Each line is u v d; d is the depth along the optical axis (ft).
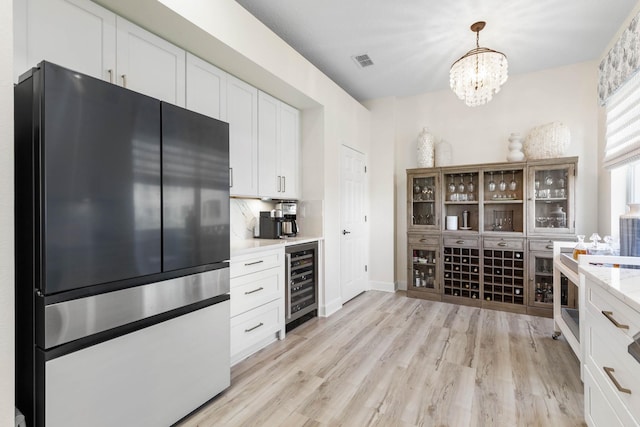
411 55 10.64
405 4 7.95
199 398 5.70
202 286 5.76
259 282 8.23
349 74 12.17
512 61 11.20
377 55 10.64
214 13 6.56
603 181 10.48
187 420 5.54
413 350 8.29
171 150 5.22
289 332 9.61
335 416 5.65
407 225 13.46
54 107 3.81
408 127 14.66
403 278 14.96
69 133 3.94
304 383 6.73
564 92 11.60
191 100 7.20
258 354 8.11
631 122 7.95
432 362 7.63
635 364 3.51
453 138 13.66
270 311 8.62
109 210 4.35
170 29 6.28
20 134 4.04
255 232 10.78
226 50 7.09
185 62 7.07
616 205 9.66
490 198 12.40
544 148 11.16
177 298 5.31
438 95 13.98
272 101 9.96
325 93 11.06
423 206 13.55
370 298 13.37
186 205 5.47
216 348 6.07
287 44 8.96
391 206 14.48
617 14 8.27
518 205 12.06
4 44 2.58
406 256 14.48
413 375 7.03
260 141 9.43
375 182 14.87
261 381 6.81
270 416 5.66
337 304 11.88
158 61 6.50
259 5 7.97
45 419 3.75
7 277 2.60
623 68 8.09
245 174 8.86
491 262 11.86
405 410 5.81
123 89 4.54
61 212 3.87
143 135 4.79
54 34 4.98
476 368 7.32
